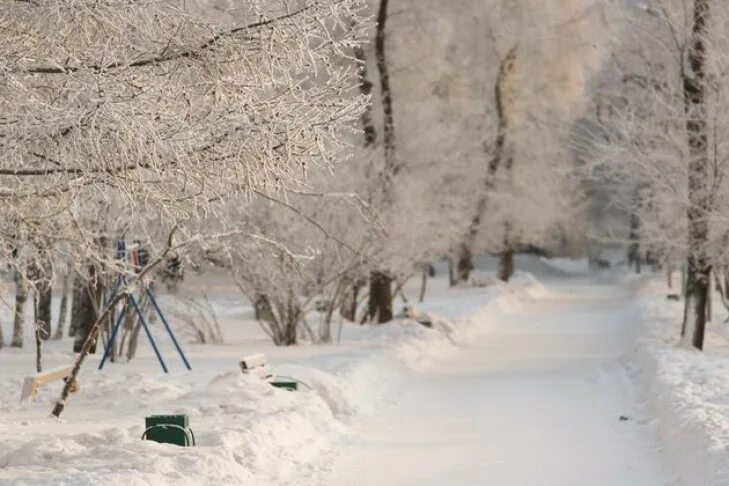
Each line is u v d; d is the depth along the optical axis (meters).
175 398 17.20
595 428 16.84
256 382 17.33
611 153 27.23
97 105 10.16
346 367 21.64
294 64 11.67
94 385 19.12
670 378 18.89
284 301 28.89
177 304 30.89
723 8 25.53
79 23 11.04
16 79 10.39
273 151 11.23
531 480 12.93
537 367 26.48
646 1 26.75
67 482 9.96
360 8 12.03
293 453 13.94
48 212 12.59
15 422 15.32
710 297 35.97
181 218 12.08
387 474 13.23
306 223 27.31
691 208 25.47
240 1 12.45
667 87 28.08
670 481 12.74
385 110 34.00
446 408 19.39
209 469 11.45
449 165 42.34
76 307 33.72
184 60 11.27
